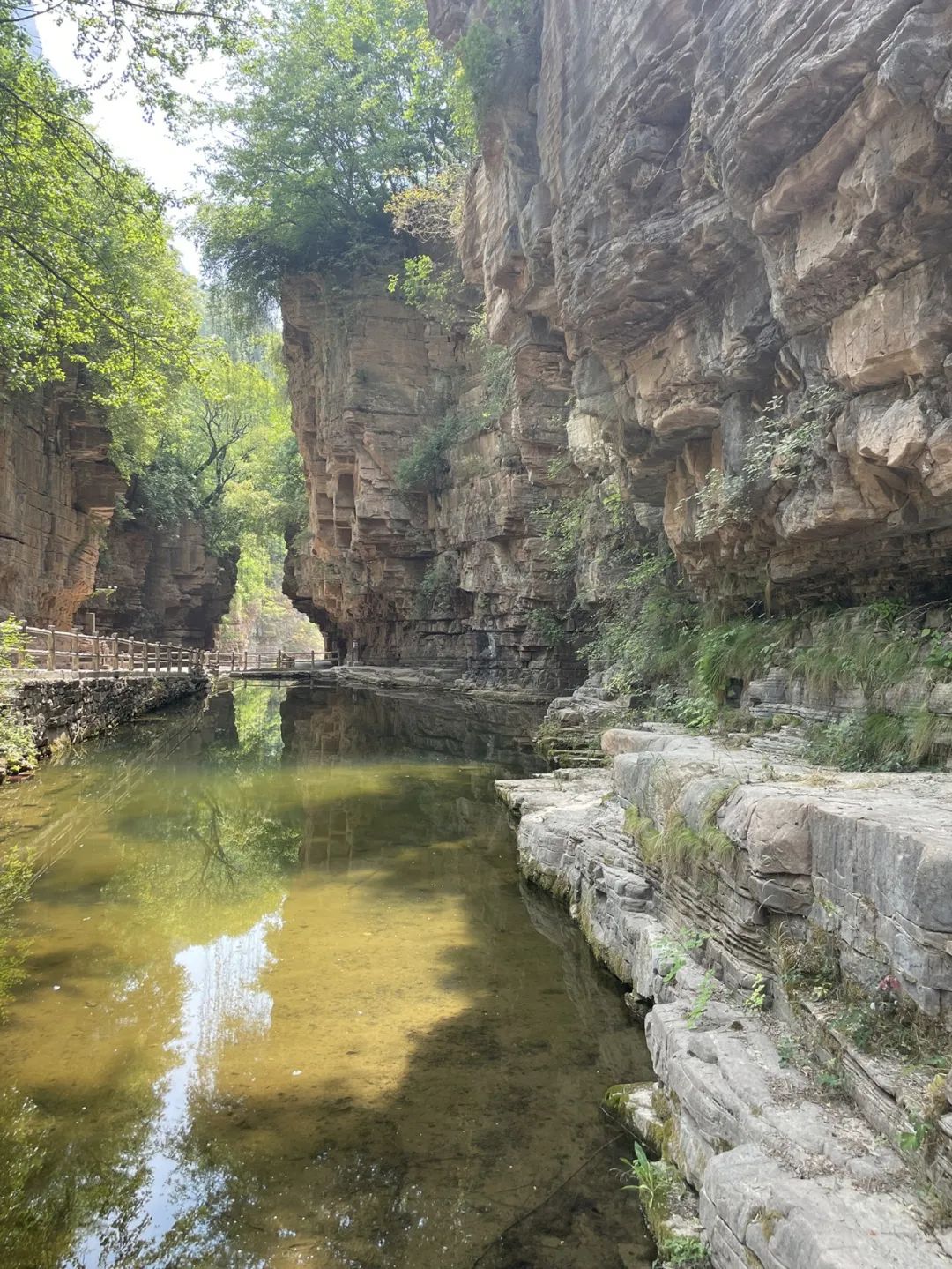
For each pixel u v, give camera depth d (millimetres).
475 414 27031
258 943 6875
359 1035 5297
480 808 11805
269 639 91312
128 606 36625
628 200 8430
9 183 15117
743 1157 3221
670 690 12156
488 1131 4277
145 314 17156
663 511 12375
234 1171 3949
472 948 6789
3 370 19891
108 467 27156
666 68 7617
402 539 31625
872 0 4914
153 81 14945
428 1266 3361
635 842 6680
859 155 5500
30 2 13820
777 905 4305
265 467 47031
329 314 31922
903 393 6102
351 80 30453
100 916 7492
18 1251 3477
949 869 3137
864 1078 3338
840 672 7422
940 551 6965
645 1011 5449
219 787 13500
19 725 13578
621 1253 3436
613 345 9836
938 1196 2744
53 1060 4977
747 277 7785
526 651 24672
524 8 11492
